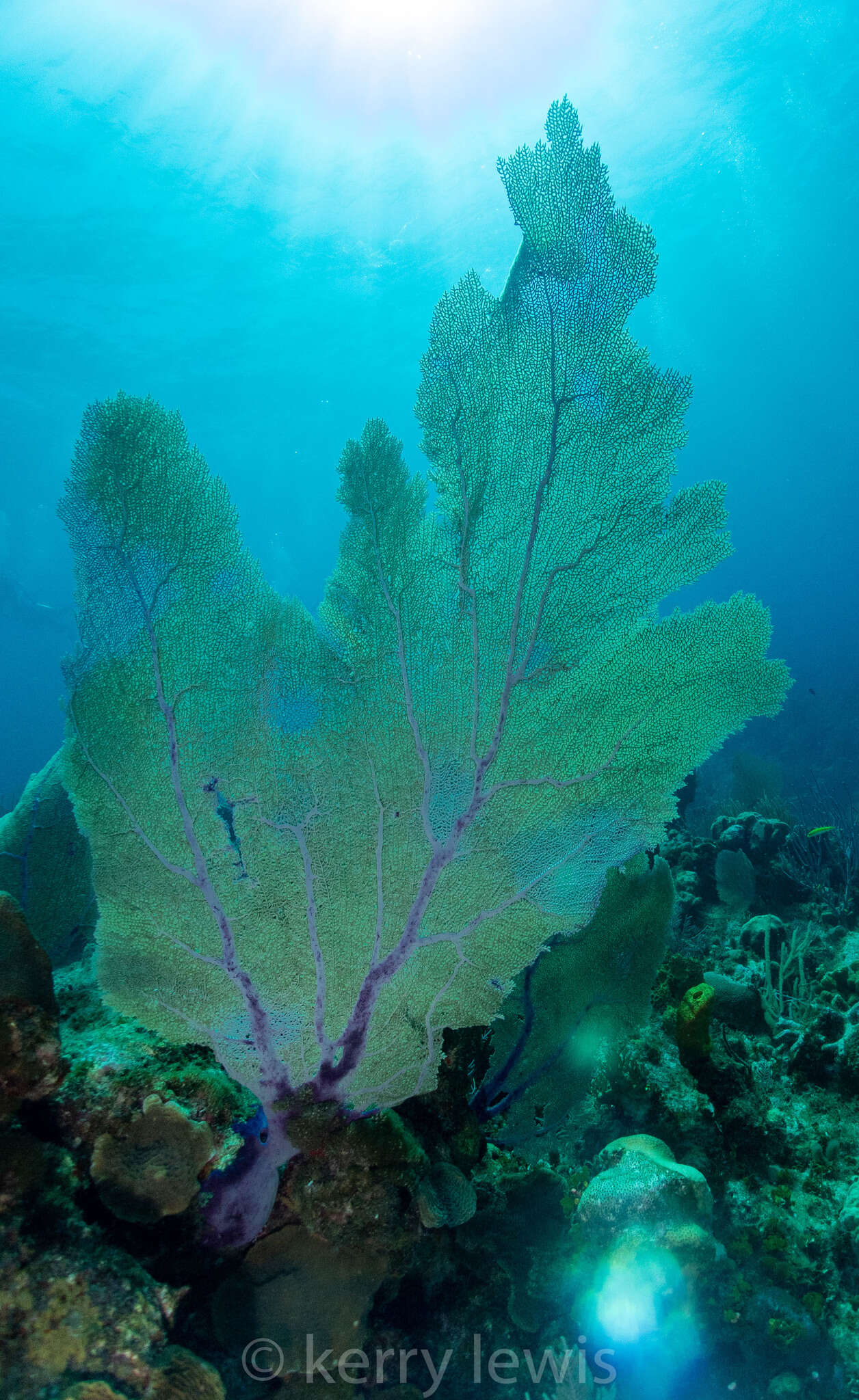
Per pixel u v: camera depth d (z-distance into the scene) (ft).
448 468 8.70
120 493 7.94
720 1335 9.42
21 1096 6.51
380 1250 8.20
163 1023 7.95
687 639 8.80
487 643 8.69
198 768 8.13
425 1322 9.04
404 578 8.61
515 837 8.73
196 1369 6.31
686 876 24.39
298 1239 8.11
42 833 12.38
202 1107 7.82
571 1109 10.82
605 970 11.05
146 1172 6.87
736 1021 15.97
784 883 24.31
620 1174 9.59
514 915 8.77
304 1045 8.29
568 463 8.64
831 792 51.75
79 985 9.59
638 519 8.64
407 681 8.59
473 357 8.73
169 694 8.06
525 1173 10.41
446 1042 9.82
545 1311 9.20
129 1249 7.16
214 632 8.18
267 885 8.25
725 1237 10.67
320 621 8.59
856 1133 12.69
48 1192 6.55
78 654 7.95
